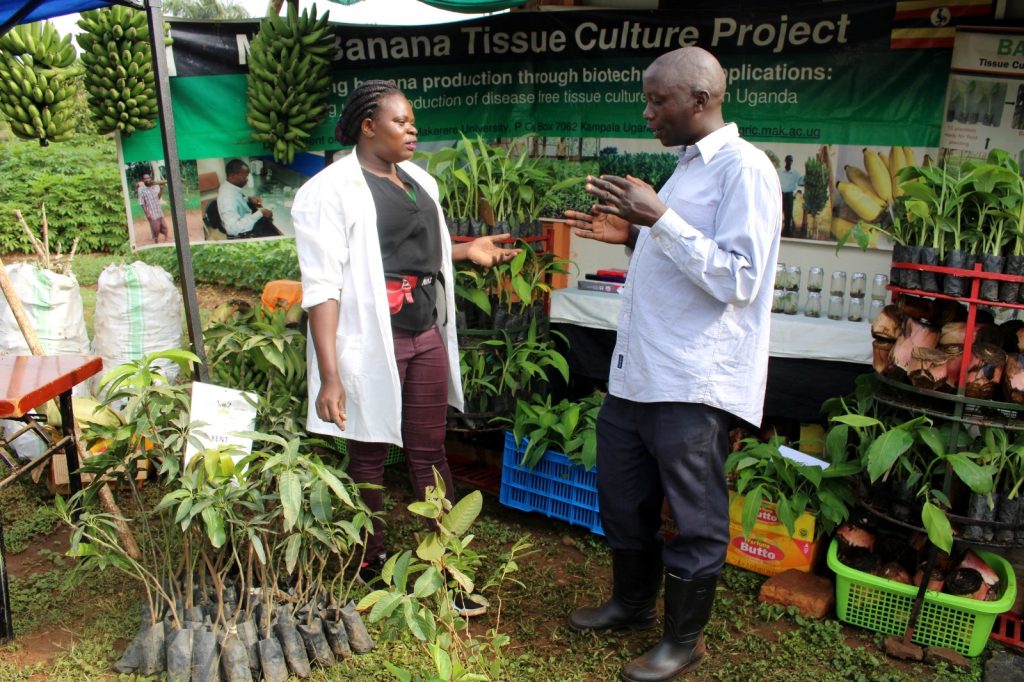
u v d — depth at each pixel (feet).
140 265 14.67
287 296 14.24
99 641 9.52
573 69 15.07
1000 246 9.04
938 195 9.42
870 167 12.84
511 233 11.99
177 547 10.75
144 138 15.90
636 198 7.80
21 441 13.44
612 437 9.16
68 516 8.84
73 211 37.06
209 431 9.05
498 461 14.71
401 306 9.97
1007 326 9.56
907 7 12.16
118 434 8.64
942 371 9.26
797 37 13.04
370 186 9.63
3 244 36.22
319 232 9.36
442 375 10.59
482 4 13.97
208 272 30.73
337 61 15.93
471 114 16.02
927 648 9.60
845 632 10.11
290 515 8.07
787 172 13.53
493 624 10.12
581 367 13.98
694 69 8.00
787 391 12.36
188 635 8.59
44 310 14.10
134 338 14.49
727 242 7.79
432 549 7.13
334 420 9.43
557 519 13.12
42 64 16.52
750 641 9.71
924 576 9.54
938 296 9.27
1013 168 9.05
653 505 9.36
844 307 13.10
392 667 6.93
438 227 10.55
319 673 8.93
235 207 16.37
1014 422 9.06
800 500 10.71
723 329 8.21
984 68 11.84
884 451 9.36
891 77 12.46
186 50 15.44
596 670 9.21
